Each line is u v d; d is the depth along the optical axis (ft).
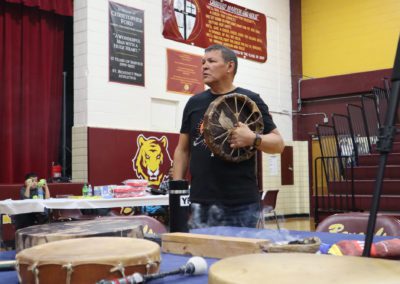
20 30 21.03
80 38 22.54
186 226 4.81
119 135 22.84
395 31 30.45
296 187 33.22
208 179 6.77
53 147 22.20
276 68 33.04
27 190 17.81
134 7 24.17
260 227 6.88
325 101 32.63
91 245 3.28
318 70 33.63
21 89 21.01
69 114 24.16
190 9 27.02
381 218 6.14
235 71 7.14
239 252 3.80
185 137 7.47
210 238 4.03
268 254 2.84
